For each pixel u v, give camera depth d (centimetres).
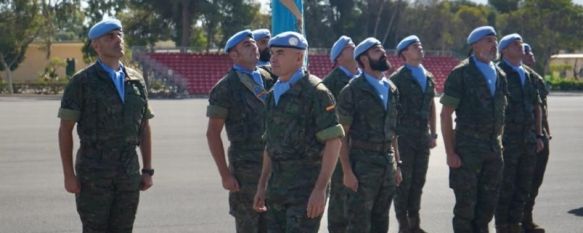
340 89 991
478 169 939
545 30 9412
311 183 704
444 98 950
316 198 681
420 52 1068
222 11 7212
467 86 941
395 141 918
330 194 945
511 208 1027
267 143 725
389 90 885
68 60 7781
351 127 868
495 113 938
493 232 1084
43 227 1114
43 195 1385
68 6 7212
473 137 937
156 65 6050
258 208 751
